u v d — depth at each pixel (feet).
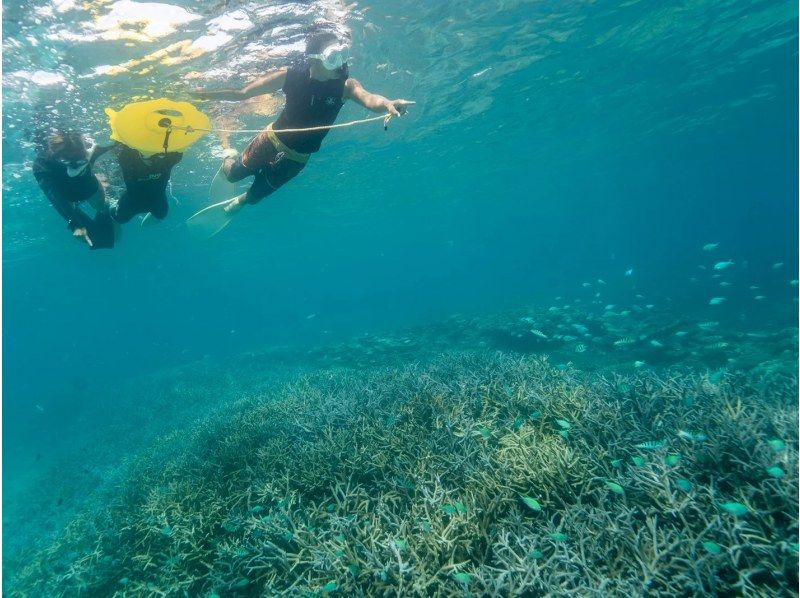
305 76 13.46
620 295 120.26
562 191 208.33
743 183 338.54
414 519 15.98
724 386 22.76
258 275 355.97
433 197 143.74
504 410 24.31
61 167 15.38
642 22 47.62
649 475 14.64
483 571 13.20
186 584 18.17
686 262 188.14
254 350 126.41
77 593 22.70
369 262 567.18
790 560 11.06
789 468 13.57
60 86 32.55
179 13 28.43
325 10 31.58
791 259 140.36
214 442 30.94
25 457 81.10
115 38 29.27
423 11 36.37
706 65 65.62
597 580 12.41
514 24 42.42
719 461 14.97
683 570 11.85
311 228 148.87
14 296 168.76
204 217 16.89
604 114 82.99
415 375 35.04
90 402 101.55
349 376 46.19
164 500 22.86
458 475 18.25
